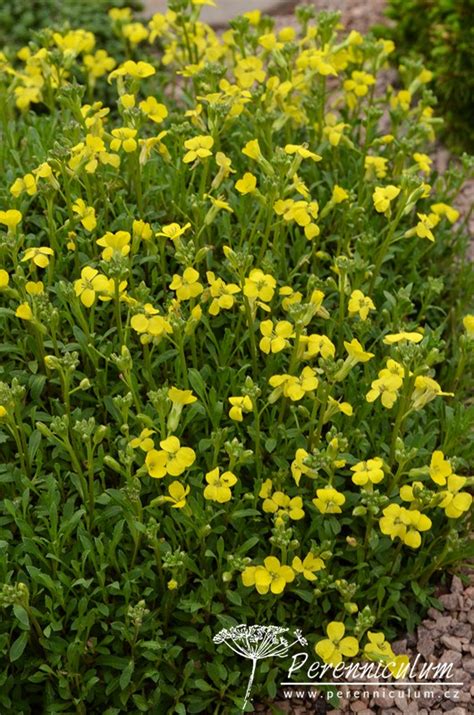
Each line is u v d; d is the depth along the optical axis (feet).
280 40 2.67
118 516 2.06
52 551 1.98
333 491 1.95
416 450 2.00
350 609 1.98
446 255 2.74
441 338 2.58
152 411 2.09
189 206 2.36
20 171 2.45
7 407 1.93
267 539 2.13
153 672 1.96
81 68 2.94
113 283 2.04
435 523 2.19
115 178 2.41
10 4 3.61
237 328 2.23
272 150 2.51
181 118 2.54
